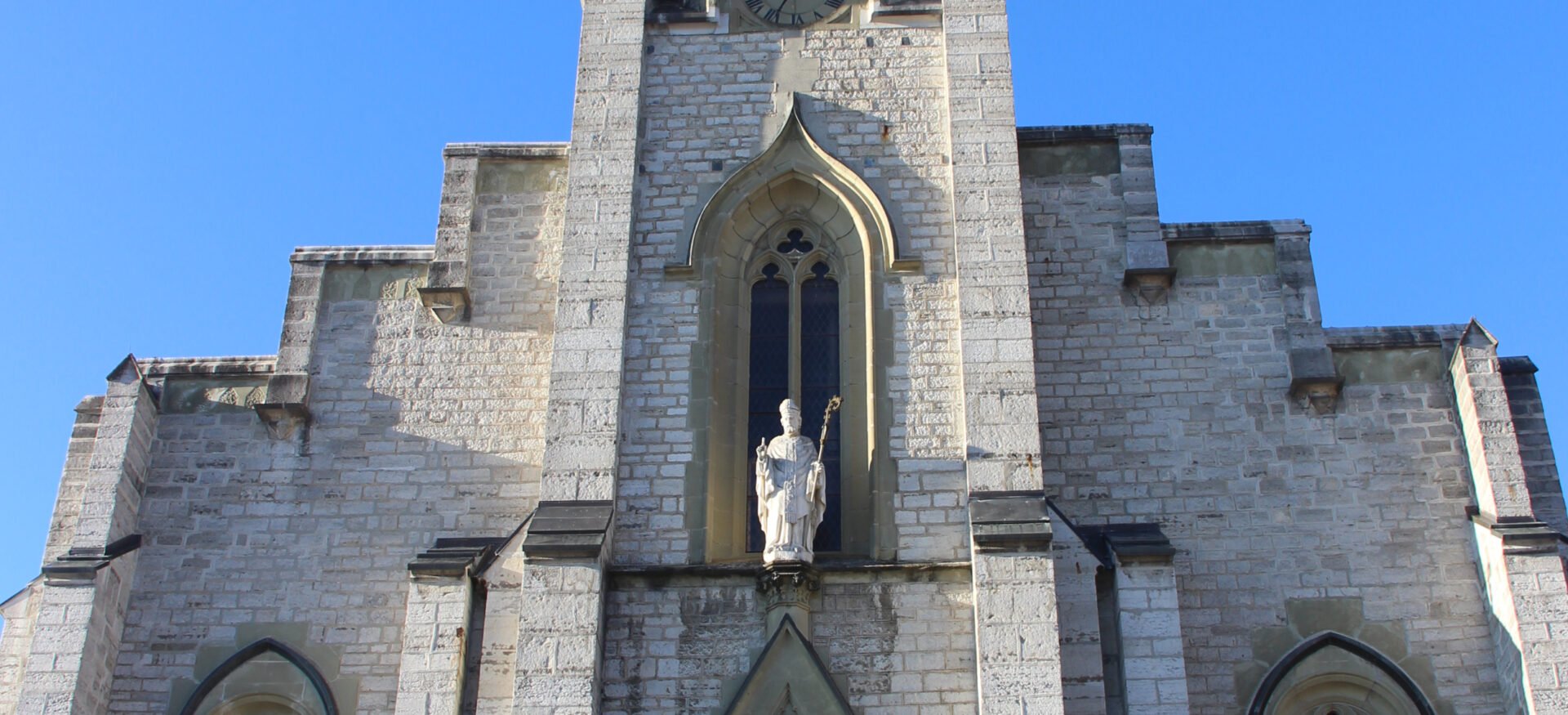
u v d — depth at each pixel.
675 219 29.45
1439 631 26.89
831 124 30.27
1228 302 29.89
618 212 28.91
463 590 25.62
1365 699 26.78
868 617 25.34
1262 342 29.45
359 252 31.00
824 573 25.64
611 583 25.70
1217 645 26.97
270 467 29.03
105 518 27.64
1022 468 25.89
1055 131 31.62
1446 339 29.16
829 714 24.39
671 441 27.23
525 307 30.44
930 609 25.33
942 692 24.75
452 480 28.84
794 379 28.45
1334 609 27.16
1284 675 26.66
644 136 30.34
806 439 26.67
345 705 27.02
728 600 25.58
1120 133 31.56
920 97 30.45
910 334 27.88
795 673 24.66
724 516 27.08
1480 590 27.09
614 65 30.64
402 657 25.41
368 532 28.42
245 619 27.77
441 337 30.20
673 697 24.92
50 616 26.44
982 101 29.70
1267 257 30.31
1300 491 28.08
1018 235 28.16
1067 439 28.78
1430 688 26.48
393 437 29.25
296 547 28.34
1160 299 30.00
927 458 26.73
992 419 26.38
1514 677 25.69
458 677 25.02
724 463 27.53
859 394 27.98
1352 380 28.97
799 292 29.33
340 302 30.59
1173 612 25.11
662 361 28.00
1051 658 23.98
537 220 31.30
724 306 28.95
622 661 25.14
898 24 31.33
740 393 28.23
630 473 26.94
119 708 27.11
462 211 31.12
